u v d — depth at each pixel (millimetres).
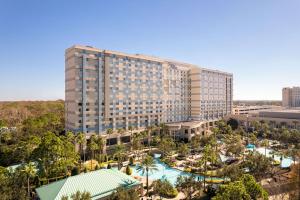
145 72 110250
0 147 76625
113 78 96188
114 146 93062
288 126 131875
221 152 86562
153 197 47875
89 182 44188
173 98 127375
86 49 88000
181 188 48781
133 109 104375
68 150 61781
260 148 96875
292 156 64188
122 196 36750
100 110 91188
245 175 39750
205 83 141375
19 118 151625
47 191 41750
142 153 88188
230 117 155875
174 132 113125
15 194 41156
